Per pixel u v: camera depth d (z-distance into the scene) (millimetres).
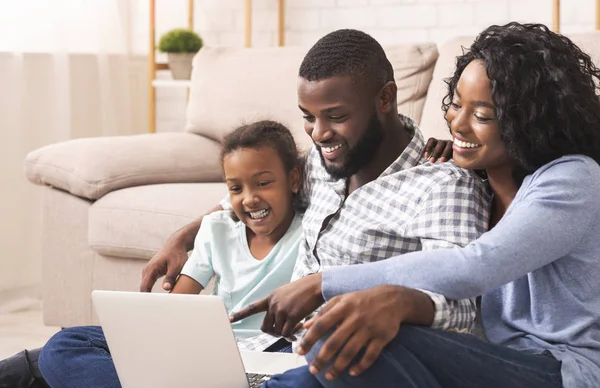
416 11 3752
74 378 1663
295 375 1290
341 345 1198
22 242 3617
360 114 1615
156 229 2658
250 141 1844
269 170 1837
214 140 3172
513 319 1445
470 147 1489
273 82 3025
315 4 3969
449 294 1316
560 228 1344
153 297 1397
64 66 3713
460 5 3664
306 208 1896
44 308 2986
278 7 4031
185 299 1368
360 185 1711
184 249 1970
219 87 3137
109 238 2760
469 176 1551
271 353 1590
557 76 1416
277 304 1345
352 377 1225
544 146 1426
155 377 1448
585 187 1382
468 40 2670
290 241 1863
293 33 4031
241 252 1894
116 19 4012
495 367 1287
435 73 2707
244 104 3049
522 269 1325
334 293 1344
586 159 1421
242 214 1859
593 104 1475
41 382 1856
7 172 3564
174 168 2961
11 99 3562
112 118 3977
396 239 1594
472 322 1410
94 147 2920
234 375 1383
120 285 2814
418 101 2775
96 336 1737
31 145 3654
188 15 4137
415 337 1252
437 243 1492
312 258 1733
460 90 1485
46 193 2953
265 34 4113
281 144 1864
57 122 3705
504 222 1356
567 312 1403
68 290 2930
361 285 1340
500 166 1522
